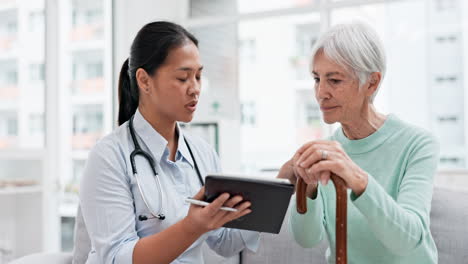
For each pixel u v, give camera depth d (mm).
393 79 3498
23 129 3176
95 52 3629
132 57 1278
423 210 1091
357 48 1149
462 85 3322
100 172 1208
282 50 3924
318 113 3807
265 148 3984
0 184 2949
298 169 1021
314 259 1633
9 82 3113
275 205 1005
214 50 4188
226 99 4121
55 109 3334
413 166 1193
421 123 3432
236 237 1418
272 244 1706
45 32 3307
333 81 1190
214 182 965
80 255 1631
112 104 3734
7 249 3113
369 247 1251
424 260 1182
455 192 1559
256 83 4020
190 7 4305
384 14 3512
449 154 3361
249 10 4055
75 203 3438
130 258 1092
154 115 1327
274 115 3957
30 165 3238
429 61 3400
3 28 3092
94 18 3639
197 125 3959
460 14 3312
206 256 1691
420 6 3408
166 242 1062
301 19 3848
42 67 3295
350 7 3621
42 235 3162
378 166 1285
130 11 3799
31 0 3244
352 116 1236
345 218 950
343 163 960
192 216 1021
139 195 1247
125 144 1293
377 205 993
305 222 1258
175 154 1389
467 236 1455
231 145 4016
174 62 1211
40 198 3184
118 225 1167
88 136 3562
